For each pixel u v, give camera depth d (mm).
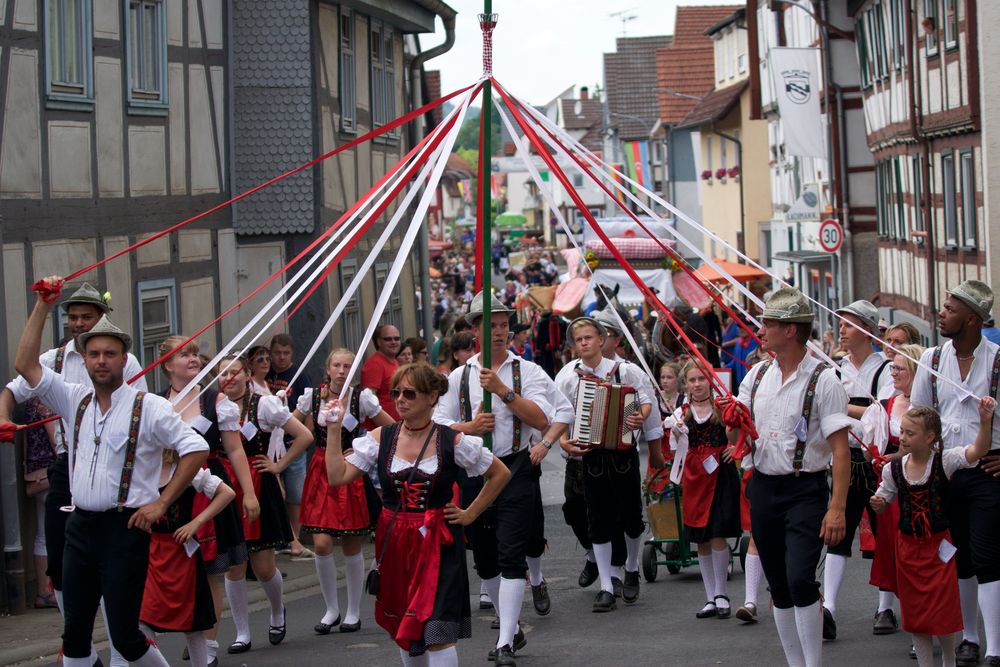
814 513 7066
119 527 6844
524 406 8375
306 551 13281
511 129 7363
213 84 16188
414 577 6730
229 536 8586
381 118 21500
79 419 6938
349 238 6895
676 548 11500
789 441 7070
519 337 21953
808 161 37938
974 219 23000
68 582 6930
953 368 7992
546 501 16672
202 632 7746
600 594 10070
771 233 45781
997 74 21781
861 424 8781
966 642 8055
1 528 10883
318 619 10344
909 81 26094
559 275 59219
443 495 6840
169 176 14906
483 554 8828
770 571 7262
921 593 7379
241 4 16828
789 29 40594
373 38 20969
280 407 9188
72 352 8352
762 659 8266
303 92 16906
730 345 21172
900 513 7457
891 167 29984
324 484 9625
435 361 18094
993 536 7766
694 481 9688
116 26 13680
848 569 11562
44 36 12172
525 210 121125
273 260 16969
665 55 61844
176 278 15000
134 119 14086
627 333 8055
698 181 60531
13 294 11484
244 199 16875
